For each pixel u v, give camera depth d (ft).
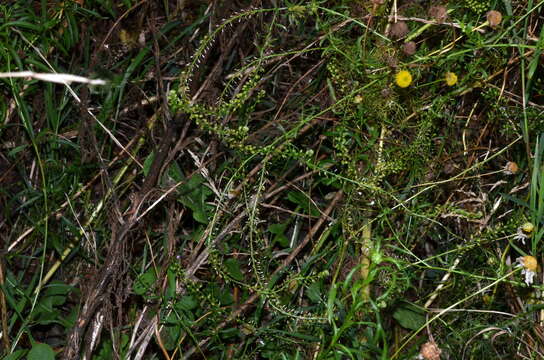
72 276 2.39
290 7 2.20
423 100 2.33
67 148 2.44
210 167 2.39
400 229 2.38
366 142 2.33
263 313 2.36
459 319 2.34
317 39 2.27
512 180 2.41
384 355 1.88
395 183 2.39
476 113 2.46
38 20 2.41
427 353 2.01
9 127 2.46
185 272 2.26
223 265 2.29
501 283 2.34
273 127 2.42
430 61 2.28
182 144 2.34
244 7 2.45
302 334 2.19
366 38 2.27
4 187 2.44
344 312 2.17
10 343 2.32
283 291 2.34
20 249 2.37
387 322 2.33
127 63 2.51
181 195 2.31
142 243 2.41
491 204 2.41
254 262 2.18
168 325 2.28
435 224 2.41
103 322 2.23
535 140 2.37
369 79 2.25
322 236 2.33
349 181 2.29
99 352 2.29
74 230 2.34
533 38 2.26
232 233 2.36
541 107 2.34
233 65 2.49
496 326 2.23
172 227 2.33
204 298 2.21
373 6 2.19
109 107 2.41
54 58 2.50
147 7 2.51
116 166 2.47
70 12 2.43
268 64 2.48
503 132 2.34
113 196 2.26
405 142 2.33
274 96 2.51
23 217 2.42
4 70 2.37
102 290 2.21
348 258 2.35
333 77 2.25
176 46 2.54
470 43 2.25
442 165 2.38
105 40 2.44
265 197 2.36
